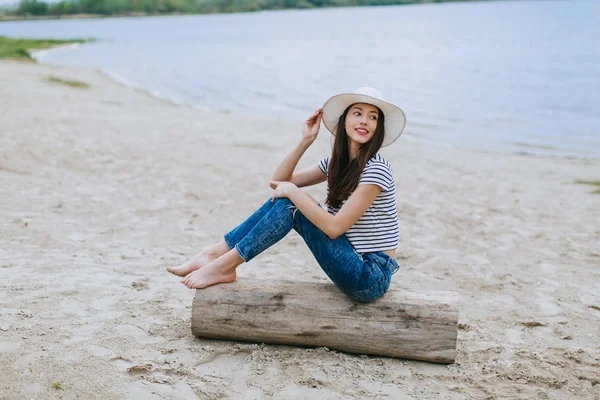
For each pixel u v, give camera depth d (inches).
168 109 637.3
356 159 134.7
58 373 119.9
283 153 418.0
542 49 1321.4
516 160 453.7
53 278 174.7
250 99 791.7
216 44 1910.7
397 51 1476.4
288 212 133.6
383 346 135.5
